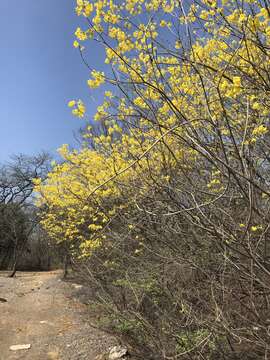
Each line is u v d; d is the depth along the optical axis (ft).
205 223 13.58
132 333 20.43
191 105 13.00
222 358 13.78
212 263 16.02
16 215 111.55
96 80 11.29
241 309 14.79
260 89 11.15
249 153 11.87
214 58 12.59
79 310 31.12
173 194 14.78
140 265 21.13
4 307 32.73
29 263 109.70
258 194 13.66
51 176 27.35
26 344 23.81
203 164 15.42
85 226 33.63
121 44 11.35
